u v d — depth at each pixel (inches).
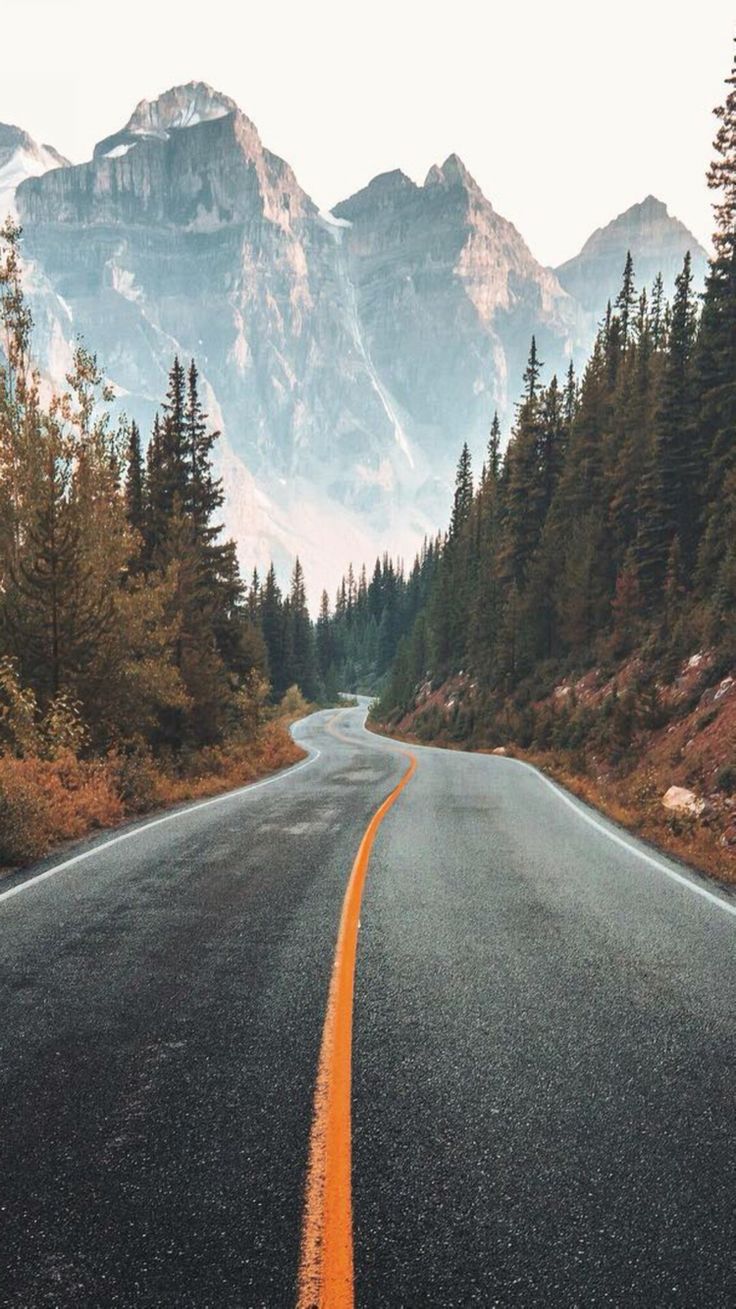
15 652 607.8
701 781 604.1
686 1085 131.9
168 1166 106.3
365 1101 124.5
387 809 515.8
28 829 339.6
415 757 1163.3
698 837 434.6
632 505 1509.6
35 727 558.9
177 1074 134.1
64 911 245.4
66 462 745.0
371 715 3297.2
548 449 2005.4
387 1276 84.6
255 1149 110.5
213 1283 83.4
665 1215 96.6
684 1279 85.3
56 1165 106.9
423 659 3065.9
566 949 207.8
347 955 199.9
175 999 169.8
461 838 396.8
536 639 1736.0
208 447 1229.1
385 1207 97.1
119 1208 97.0
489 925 230.4
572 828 448.8
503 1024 156.9
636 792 636.7
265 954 201.3
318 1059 139.8
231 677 1208.8
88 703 639.8
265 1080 131.9
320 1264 86.3
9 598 622.8
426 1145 111.6
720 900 275.9
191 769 810.2
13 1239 91.3
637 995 174.2
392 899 262.1
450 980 182.2
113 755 598.9
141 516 1192.8
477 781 745.0
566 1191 101.0
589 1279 84.9
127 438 793.6
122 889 276.5
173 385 1222.9
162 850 357.1
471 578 2684.5
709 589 1071.6
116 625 697.0
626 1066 138.7
